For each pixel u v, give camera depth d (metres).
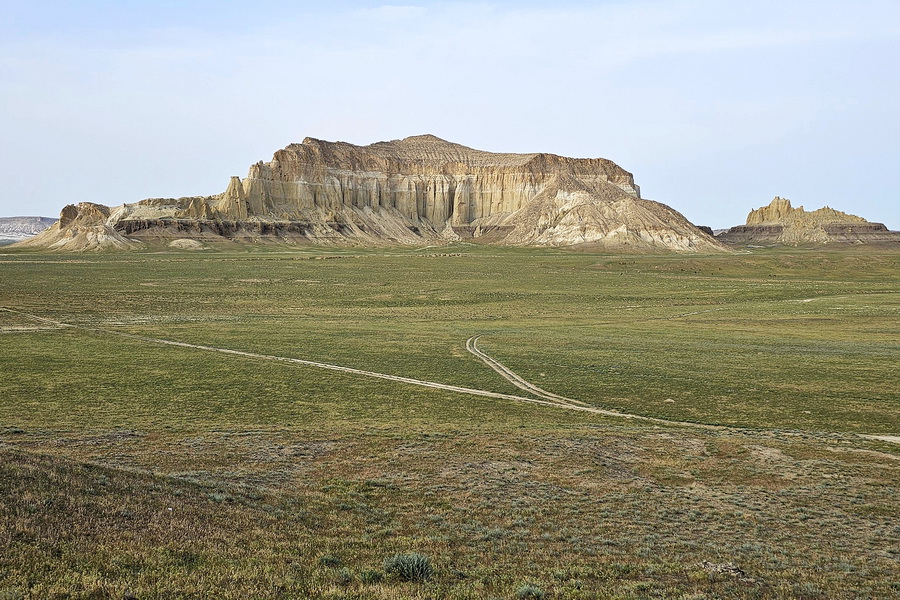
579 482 29.75
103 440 35.12
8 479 20.98
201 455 32.34
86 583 15.13
